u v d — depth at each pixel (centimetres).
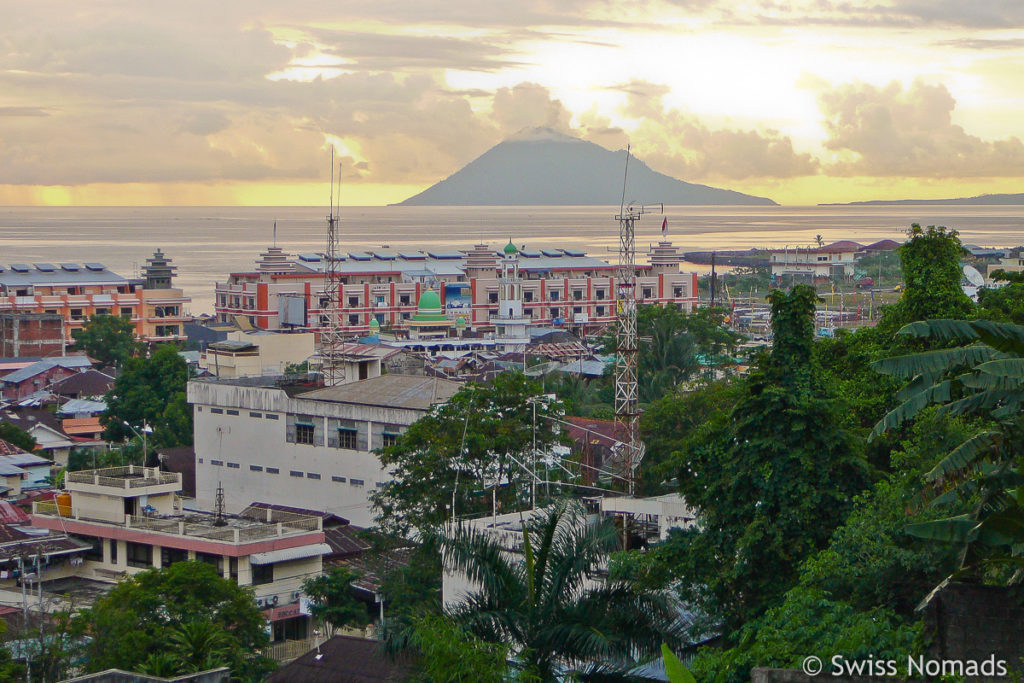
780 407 4216
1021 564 2656
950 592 2902
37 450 12700
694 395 8988
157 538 7631
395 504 7912
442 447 7700
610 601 3209
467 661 2991
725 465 4309
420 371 15350
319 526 7756
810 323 4378
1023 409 2961
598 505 6762
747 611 4078
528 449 7838
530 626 3142
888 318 5853
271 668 5712
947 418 4019
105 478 8125
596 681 3130
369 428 9525
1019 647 2853
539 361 16738
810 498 4062
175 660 5181
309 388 10444
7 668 5275
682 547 4428
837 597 3631
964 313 5675
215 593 5941
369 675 5275
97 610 5812
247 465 10350
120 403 14300
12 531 8200
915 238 5800
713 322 15950
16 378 17562
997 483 2859
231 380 10894
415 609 3356
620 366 10012
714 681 3141
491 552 3269
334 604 6962
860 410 5338
